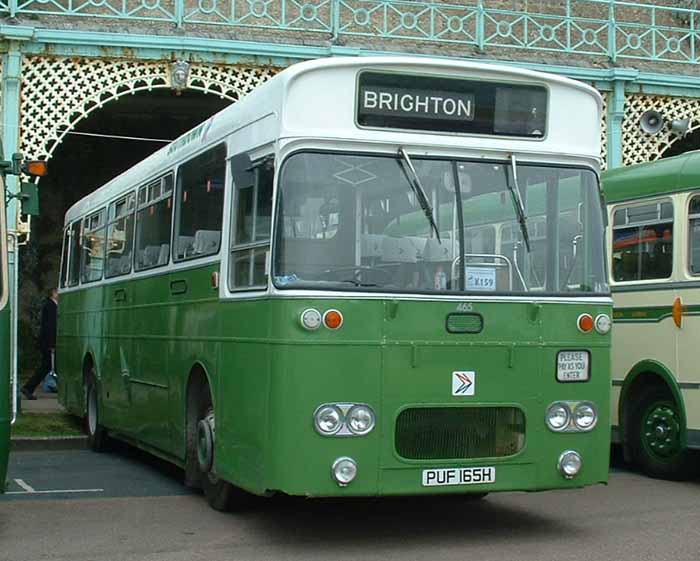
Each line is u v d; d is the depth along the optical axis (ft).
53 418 54.65
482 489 26.63
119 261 42.93
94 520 30.71
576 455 27.55
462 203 27.25
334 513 31.76
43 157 54.19
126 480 38.70
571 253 28.30
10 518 31.09
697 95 62.54
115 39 53.83
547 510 32.60
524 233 27.73
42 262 76.89
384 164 26.81
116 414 42.73
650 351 39.42
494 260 27.35
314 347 25.52
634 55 62.18
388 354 26.03
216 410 29.78
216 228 30.73
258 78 56.24
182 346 33.58
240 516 31.22
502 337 27.09
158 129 77.77
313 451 25.38
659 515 31.81
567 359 27.71
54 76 54.13
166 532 28.96
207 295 31.14
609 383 28.27
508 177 27.84
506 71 27.86
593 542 27.86
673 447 38.55
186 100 73.15
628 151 61.67
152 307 37.50
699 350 37.27
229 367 28.76
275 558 25.91
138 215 40.29
